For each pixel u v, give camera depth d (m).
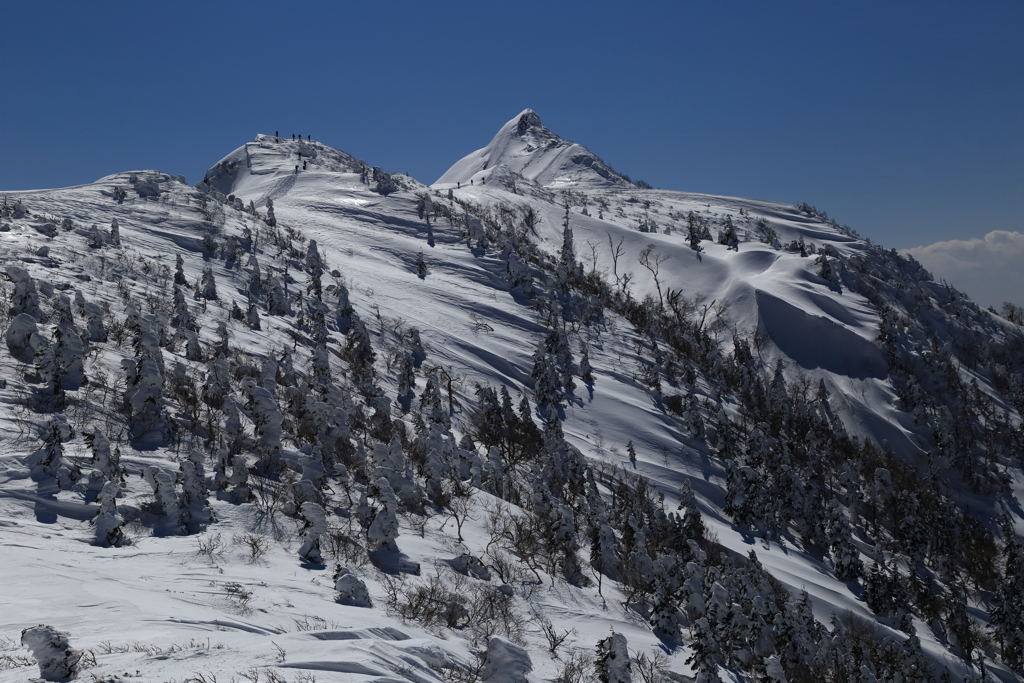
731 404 94.81
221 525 23.58
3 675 9.27
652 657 26.36
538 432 65.69
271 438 29.67
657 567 36.66
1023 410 119.12
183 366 35.69
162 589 16.23
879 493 81.81
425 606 20.80
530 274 110.19
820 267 145.38
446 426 54.16
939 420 103.12
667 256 154.25
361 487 31.83
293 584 19.30
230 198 104.62
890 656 49.72
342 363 61.69
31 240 55.75
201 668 10.09
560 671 20.19
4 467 22.19
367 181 147.00
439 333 83.19
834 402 113.25
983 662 60.41
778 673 30.73
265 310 67.81
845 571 64.06
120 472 23.67
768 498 68.38
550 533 35.47
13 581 14.45
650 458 73.81
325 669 10.87
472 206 156.25
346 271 94.06
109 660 10.21
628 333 103.69
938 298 167.50
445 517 33.28
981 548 79.25
